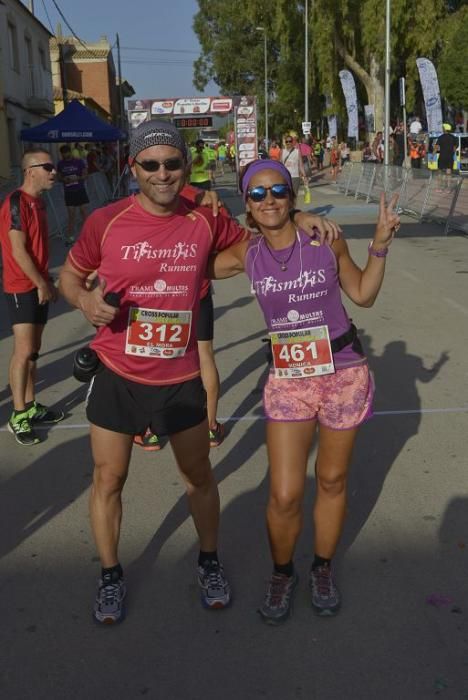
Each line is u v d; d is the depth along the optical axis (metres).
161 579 3.34
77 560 3.49
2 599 3.21
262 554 3.52
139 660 2.81
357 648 2.84
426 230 15.14
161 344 2.88
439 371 6.04
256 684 2.66
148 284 2.83
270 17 33.56
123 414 2.93
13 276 4.73
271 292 2.85
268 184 2.72
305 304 2.84
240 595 3.21
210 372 4.57
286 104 50.38
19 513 3.96
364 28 28.53
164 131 2.71
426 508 3.88
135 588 3.27
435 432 4.84
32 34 33.06
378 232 2.82
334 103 34.81
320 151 39.59
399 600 3.12
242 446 4.74
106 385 2.93
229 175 41.12
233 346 6.98
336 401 2.90
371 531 3.67
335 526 3.05
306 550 3.53
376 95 33.16
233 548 3.57
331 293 2.85
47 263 4.88
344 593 3.18
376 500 3.97
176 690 2.64
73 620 3.06
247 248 2.92
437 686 2.62
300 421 2.91
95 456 3.00
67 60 55.19
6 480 4.34
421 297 8.80
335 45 32.22
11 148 29.64
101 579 3.11
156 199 2.76
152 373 2.91
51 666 2.79
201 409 3.03
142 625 3.02
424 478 4.21
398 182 19.08
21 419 4.85
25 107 31.73
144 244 2.80
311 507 3.91
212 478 3.16
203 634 2.96
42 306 4.86
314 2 29.97
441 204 15.71
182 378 2.96
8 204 4.64
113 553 3.09
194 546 3.60
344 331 2.92
